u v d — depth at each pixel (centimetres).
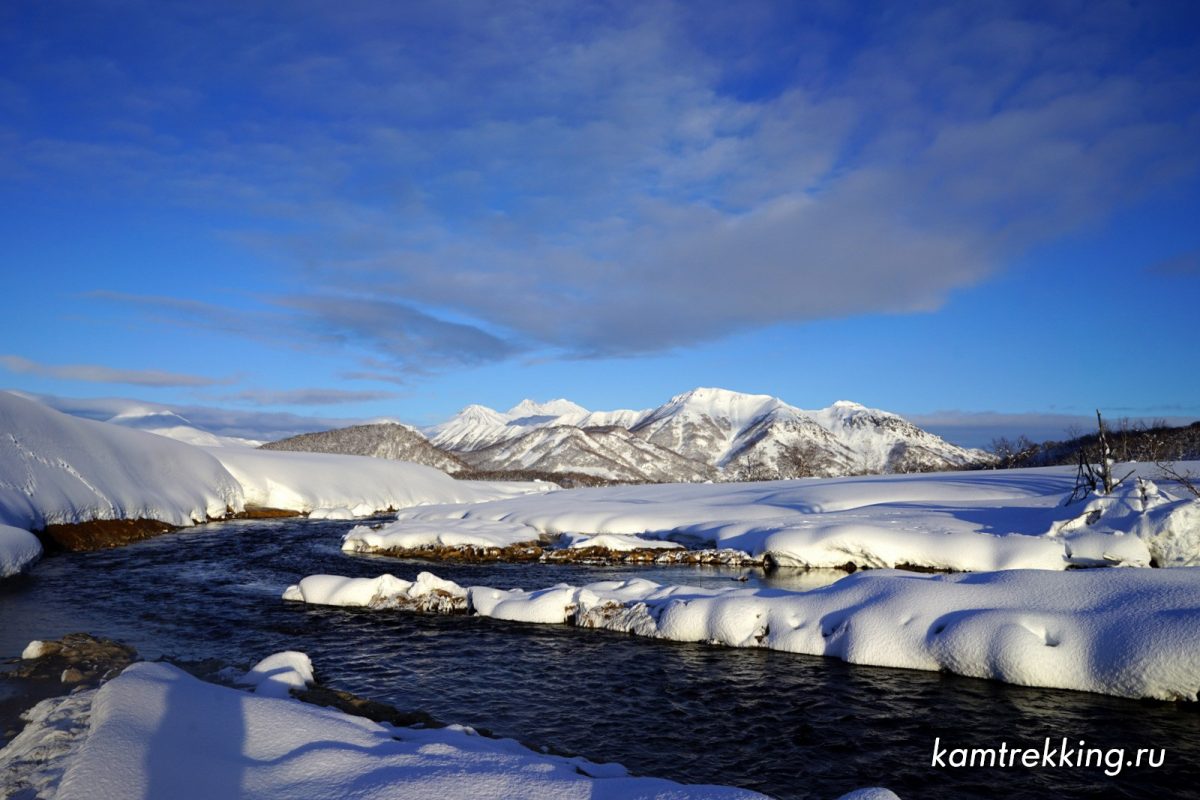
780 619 1345
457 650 1347
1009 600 1171
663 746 888
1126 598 1087
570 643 1392
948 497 3403
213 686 830
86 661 1016
